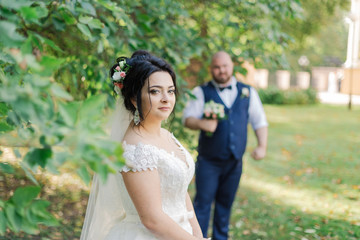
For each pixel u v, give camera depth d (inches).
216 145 142.9
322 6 391.5
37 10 51.0
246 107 149.4
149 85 73.7
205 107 141.3
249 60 159.5
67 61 117.2
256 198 223.5
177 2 141.2
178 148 82.3
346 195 230.4
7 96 34.5
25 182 187.8
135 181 69.6
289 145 392.8
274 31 153.6
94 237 80.7
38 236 143.1
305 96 872.3
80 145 35.8
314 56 1289.4
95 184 82.1
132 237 73.6
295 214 196.7
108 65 125.3
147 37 135.0
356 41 1014.4
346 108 788.0
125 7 119.0
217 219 150.4
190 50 140.6
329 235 169.6
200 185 144.2
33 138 46.7
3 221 40.3
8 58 52.3
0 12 47.0
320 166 304.7
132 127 76.0
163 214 70.1
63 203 179.5
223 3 154.7
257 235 169.3
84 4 83.4
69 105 37.7
